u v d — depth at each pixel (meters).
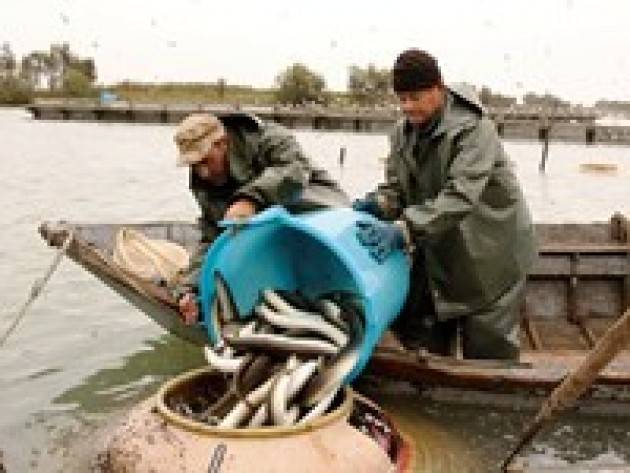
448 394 6.33
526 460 5.80
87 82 79.75
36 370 7.41
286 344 5.35
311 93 65.62
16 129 42.34
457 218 6.11
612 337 4.59
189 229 8.94
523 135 42.25
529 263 6.75
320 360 5.34
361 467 4.88
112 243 8.20
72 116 51.09
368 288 5.59
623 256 8.60
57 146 31.75
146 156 28.33
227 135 6.20
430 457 5.77
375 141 39.06
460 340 6.84
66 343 8.09
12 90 78.38
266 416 5.02
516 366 6.21
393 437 5.73
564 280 8.61
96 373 7.39
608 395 6.17
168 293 6.75
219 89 75.25
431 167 6.45
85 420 6.41
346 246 5.71
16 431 6.20
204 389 5.68
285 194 6.07
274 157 6.18
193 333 7.07
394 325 7.09
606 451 5.98
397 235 6.15
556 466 5.69
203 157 6.00
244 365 5.36
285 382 5.10
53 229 7.36
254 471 4.64
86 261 7.12
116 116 50.09
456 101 6.42
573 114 50.53
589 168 29.11
